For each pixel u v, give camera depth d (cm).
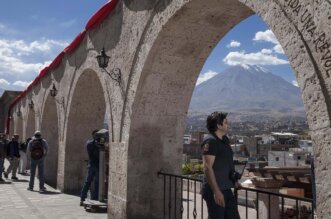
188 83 654
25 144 1588
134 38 654
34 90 1769
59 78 1237
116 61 733
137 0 649
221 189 392
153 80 635
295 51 334
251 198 973
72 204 878
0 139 1395
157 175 662
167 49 598
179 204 671
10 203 886
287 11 344
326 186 301
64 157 1091
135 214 648
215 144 394
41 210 805
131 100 652
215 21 550
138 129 652
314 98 314
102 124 1115
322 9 309
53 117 1529
